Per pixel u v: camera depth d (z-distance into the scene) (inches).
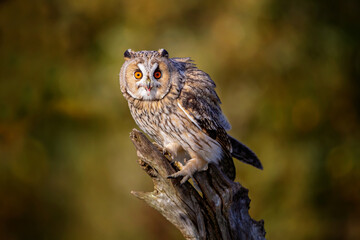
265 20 834.2
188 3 848.9
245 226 410.3
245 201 412.8
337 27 871.1
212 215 412.2
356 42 870.4
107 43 834.2
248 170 800.9
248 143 807.1
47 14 861.2
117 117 828.0
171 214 414.3
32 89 845.2
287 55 828.0
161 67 432.5
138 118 467.5
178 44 826.8
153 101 442.3
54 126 844.0
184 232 414.0
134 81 440.5
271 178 803.4
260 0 832.3
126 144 824.3
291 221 815.1
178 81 438.3
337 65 855.7
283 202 812.0
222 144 450.3
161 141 482.3
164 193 411.8
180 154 477.7
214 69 806.5
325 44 852.0
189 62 485.4
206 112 444.5
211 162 440.8
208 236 411.8
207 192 410.3
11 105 845.2
